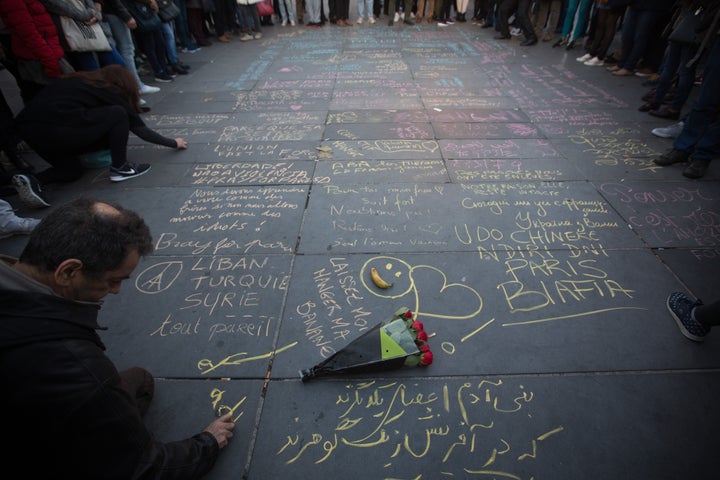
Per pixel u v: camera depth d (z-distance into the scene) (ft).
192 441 5.31
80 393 3.54
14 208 11.44
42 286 3.78
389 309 8.05
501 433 6.03
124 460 4.03
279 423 6.17
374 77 21.83
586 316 7.87
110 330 7.66
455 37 30.25
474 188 11.98
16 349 3.34
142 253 4.39
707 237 9.87
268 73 22.74
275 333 7.59
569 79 21.11
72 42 14.97
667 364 7.00
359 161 13.51
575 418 6.21
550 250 9.55
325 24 34.50
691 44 14.32
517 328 7.64
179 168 13.28
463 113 17.19
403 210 11.02
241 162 13.58
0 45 13.55
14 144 13.52
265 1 30.25
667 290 8.45
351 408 6.36
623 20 27.76
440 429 6.09
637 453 5.77
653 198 11.41
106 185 12.42
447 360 7.07
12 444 3.57
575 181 12.28
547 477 5.53
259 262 9.28
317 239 9.97
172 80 21.91
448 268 9.04
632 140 14.66
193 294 8.45
